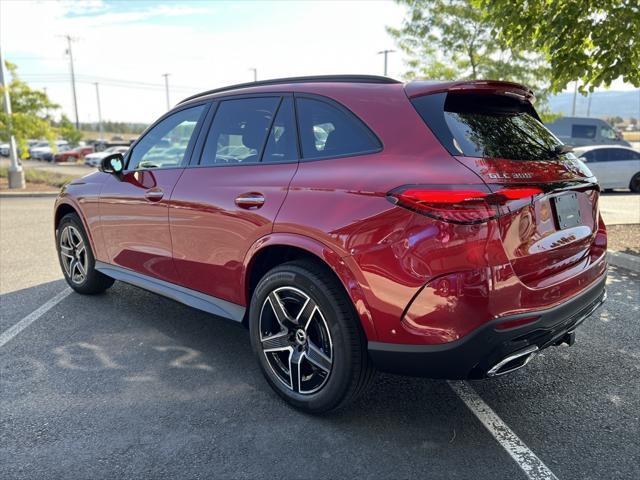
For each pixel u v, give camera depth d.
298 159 2.85
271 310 2.89
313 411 2.73
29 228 8.88
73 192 4.56
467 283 2.19
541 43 5.83
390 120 2.55
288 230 2.69
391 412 2.83
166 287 3.72
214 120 3.46
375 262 2.35
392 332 2.36
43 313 4.37
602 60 5.64
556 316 2.44
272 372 2.91
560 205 2.63
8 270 5.84
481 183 2.21
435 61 13.71
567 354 3.56
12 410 2.84
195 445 2.53
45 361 3.45
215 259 3.21
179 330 4.01
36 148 42.44
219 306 3.28
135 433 2.62
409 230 2.25
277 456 2.44
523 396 3.01
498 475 2.30
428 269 2.21
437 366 2.31
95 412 2.82
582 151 14.93
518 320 2.29
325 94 2.87
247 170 3.07
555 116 14.23
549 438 2.58
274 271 2.79
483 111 2.71
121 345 3.72
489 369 2.31
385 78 2.81
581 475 2.30
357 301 2.43
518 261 2.33
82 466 2.37
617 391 3.05
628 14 5.18
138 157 4.03
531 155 2.62
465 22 12.62
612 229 7.46
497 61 12.99
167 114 3.91
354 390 2.58
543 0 5.72
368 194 2.40
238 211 2.97
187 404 2.91
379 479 2.28
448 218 2.17
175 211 3.45
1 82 17.00
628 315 4.27
